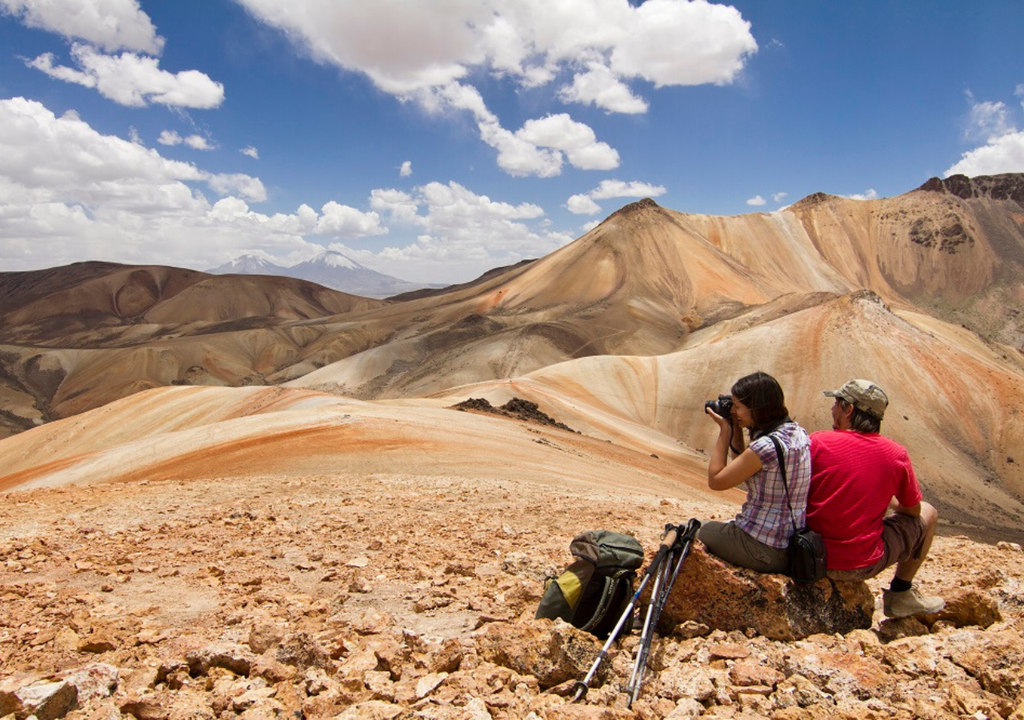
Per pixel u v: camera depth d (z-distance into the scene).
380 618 4.78
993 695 3.36
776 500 4.39
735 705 3.41
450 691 3.50
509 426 45.62
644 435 89.38
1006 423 120.62
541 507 13.44
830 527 4.40
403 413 42.44
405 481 18.25
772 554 4.44
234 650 4.10
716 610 4.50
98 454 40.56
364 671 3.80
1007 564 8.70
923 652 3.85
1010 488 109.00
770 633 4.38
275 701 3.49
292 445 30.97
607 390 127.06
